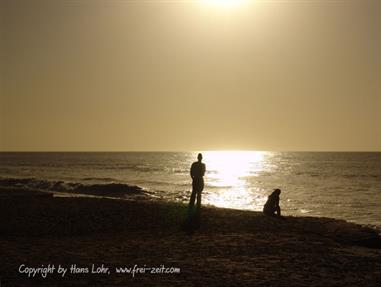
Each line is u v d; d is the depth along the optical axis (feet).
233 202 133.18
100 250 44.27
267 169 405.80
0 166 424.05
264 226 61.41
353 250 49.73
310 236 55.67
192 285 32.99
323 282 34.71
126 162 579.48
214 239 50.93
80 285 32.58
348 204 130.93
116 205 76.95
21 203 78.23
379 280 35.88
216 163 626.64
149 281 33.86
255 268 38.40
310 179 257.14
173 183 212.64
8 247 44.47
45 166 429.38
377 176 285.23
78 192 147.95
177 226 59.11
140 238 50.98
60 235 52.13
